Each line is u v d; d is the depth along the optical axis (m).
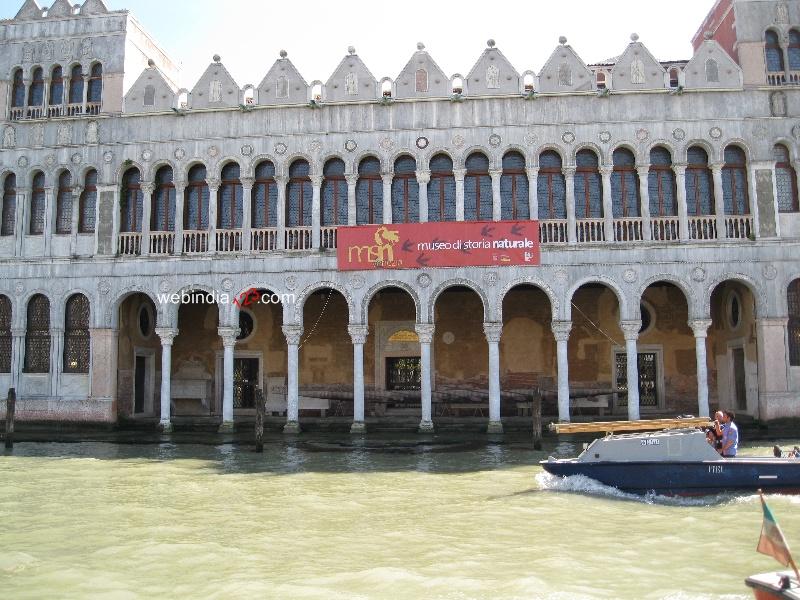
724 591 8.83
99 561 10.39
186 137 28.53
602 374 30.39
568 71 27.27
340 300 31.61
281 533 11.90
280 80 28.27
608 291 30.64
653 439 15.05
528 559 10.26
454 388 30.77
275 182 28.36
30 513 13.50
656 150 27.20
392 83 27.81
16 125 29.64
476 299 31.09
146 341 31.59
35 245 29.08
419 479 16.95
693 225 26.45
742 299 27.86
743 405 28.52
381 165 27.53
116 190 28.72
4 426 28.56
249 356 31.89
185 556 10.59
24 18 30.19
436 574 9.54
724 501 14.25
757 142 26.53
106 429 27.97
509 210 27.47
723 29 28.98
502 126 27.23
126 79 29.55
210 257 27.80
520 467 18.59
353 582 9.27
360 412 26.83
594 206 27.23
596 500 14.40
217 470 18.50
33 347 28.95
